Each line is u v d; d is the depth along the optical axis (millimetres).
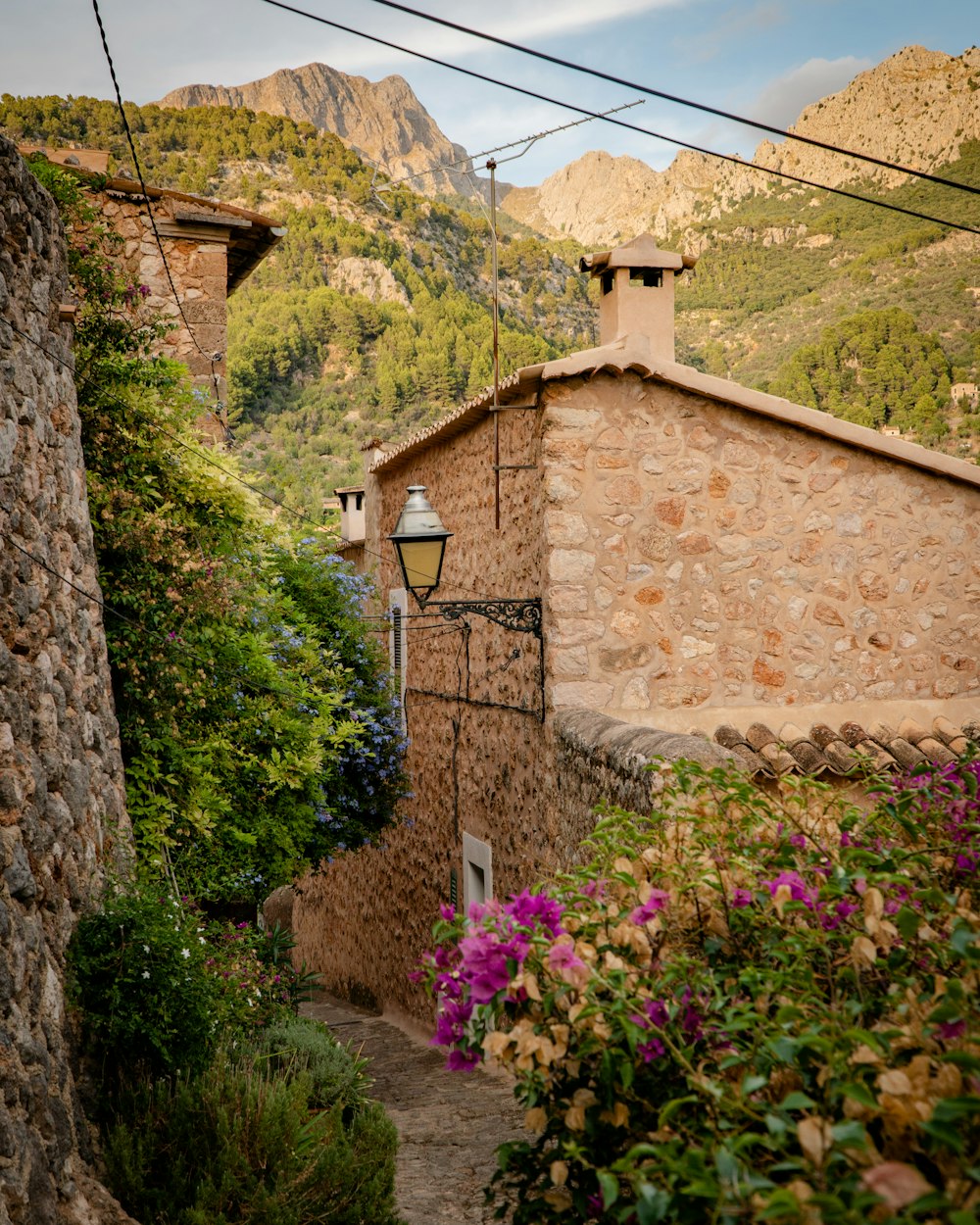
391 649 13070
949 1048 2160
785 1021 2289
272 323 62531
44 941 4141
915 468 8312
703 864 3086
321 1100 5535
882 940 2561
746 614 8055
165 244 10164
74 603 5508
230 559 7648
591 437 7852
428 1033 11000
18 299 5000
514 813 8797
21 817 4074
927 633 8312
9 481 4570
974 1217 1607
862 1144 1836
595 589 7840
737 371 58000
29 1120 3508
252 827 7434
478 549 9703
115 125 105312
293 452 53781
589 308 71875
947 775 3619
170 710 6727
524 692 8477
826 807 3480
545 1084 2617
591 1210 2631
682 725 7883
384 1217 4516
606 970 2607
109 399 7066
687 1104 2457
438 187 131875
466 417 9211
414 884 11977
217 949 6336
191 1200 4078
